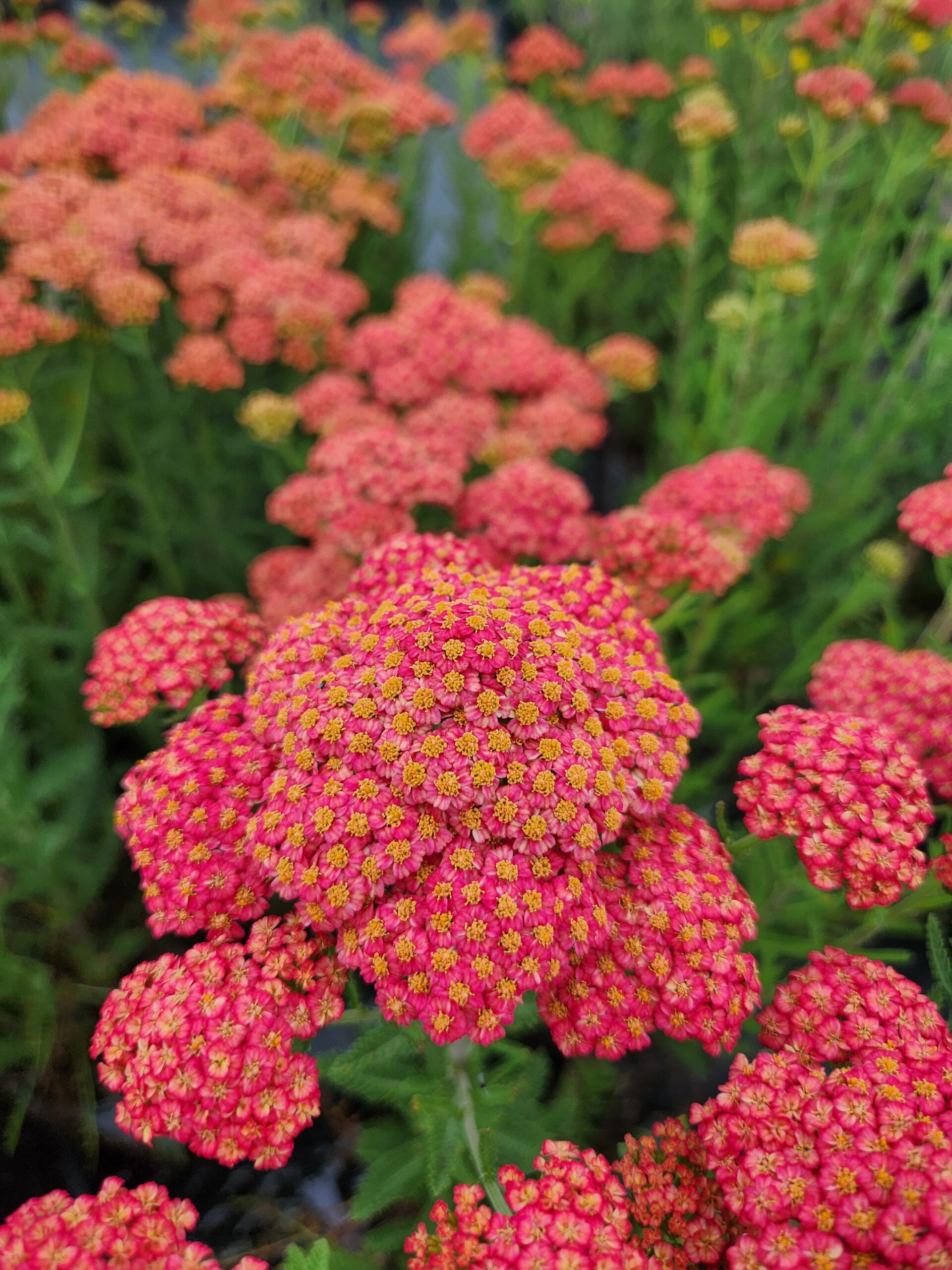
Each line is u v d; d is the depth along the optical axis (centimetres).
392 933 13
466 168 40
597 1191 12
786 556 31
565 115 43
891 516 31
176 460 30
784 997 14
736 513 23
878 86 28
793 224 30
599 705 15
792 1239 12
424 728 14
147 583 32
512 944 13
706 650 28
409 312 28
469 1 44
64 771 21
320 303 28
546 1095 21
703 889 14
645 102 36
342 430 26
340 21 46
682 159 41
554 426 26
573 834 13
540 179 32
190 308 28
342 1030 23
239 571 32
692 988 14
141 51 39
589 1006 14
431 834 13
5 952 20
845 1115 13
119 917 25
